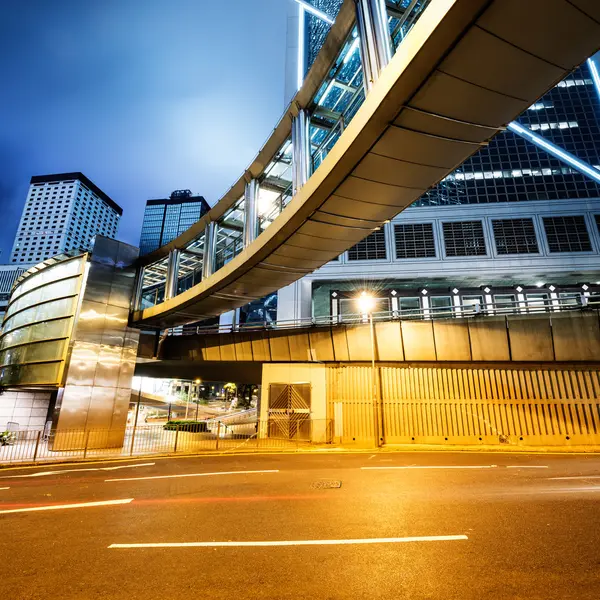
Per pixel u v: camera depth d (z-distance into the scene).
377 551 5.79
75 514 7.97
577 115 56.53
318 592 4.56
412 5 11.32
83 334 21.50
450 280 50.16
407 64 8.25
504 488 10.11
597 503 8.48
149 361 31.20
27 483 11.43
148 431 29.97
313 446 21.00
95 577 5.00
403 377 22.91
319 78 14.48
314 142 17.73
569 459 15.88
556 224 49.28
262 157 18.84
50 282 24.45
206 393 114.69
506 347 21.41
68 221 182.38
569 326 20.47
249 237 19.16
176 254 26.88
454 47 7.75
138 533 6.72
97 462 15.88
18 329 25.91
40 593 4.59
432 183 12.56
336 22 12.42
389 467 13.87
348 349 23.92
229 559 5.54
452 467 13.79
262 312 99.81
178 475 12.54
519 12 7.01
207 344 28.36
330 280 51.41
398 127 9.95
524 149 54.53
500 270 48.00
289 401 23.83
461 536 6.39
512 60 8.09
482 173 53.69
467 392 21.83
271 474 12.55
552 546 5.92
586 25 7.33
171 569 5.23
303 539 6.33
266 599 4.41
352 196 13.10
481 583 4.74
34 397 26.77
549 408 20.66
